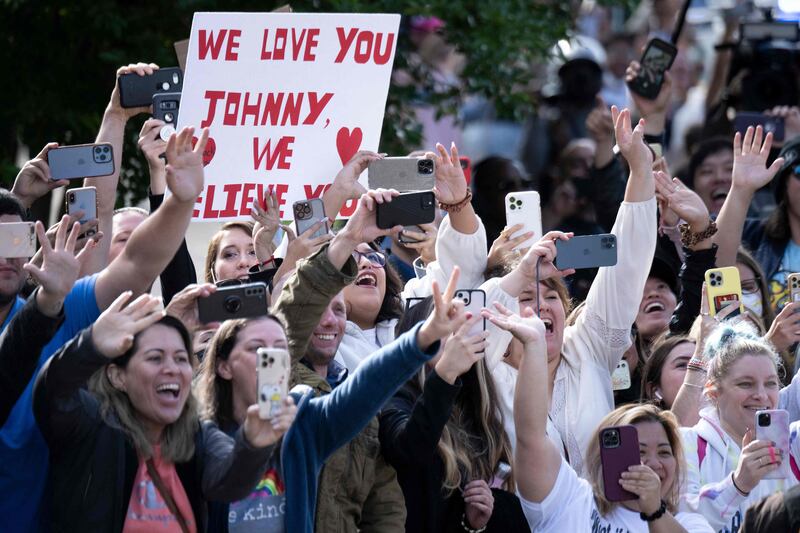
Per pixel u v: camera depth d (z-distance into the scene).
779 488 15.78
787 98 26.47
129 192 23.75
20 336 12.15
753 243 21.25
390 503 13.98
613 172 24.48
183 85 16.12
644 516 14.21
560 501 14.38
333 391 12.97
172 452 12.30
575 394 16.25
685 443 15.79
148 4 23.53
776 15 34.84
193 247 29.70
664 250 19.45
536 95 29.95
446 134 33.84
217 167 16.23
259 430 11.65
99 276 13.14
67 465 12.05
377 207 13.49
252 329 13.00
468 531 14.27
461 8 23.72
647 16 37.66
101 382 12.23
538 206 16.83
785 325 17.25
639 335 18.88
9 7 23.41
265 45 16.25
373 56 16.50
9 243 13.62
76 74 23.64
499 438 14.95
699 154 23.83
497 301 15.15
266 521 12.85
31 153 24.11
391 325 17.05
